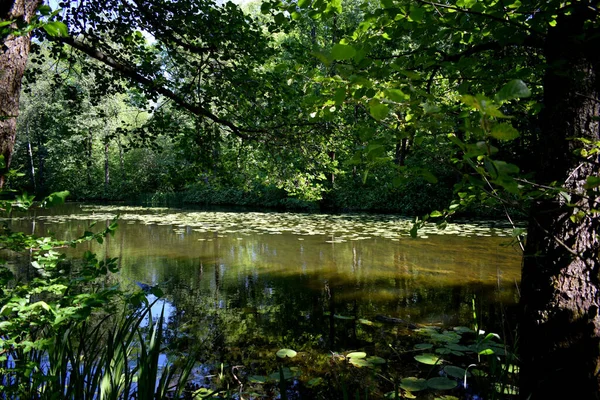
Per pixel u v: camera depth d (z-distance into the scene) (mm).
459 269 6434
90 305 1496
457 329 3824
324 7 2158
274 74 4062
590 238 1771
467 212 14305
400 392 2729
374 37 2010
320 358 3342
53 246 1587
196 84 4590
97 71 4668
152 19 4051
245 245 8789
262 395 2754
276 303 4840
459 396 2654
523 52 2299
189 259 7383
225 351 3498
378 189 16172
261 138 4371
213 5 4074
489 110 701
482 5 1776
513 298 4863
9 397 1553
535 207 1860
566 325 1803
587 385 1796
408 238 9500
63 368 1714
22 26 990
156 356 1684
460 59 1954
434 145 1281
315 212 17422
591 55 1761
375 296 5082
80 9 4223
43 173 26391
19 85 1982
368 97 1066
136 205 22312
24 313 1429
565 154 1789
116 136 4480
